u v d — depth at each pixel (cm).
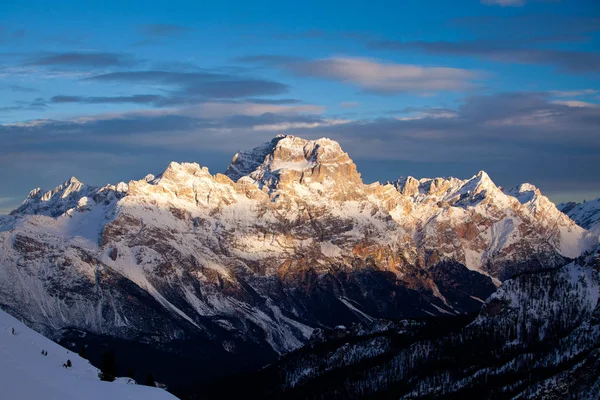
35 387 18288
